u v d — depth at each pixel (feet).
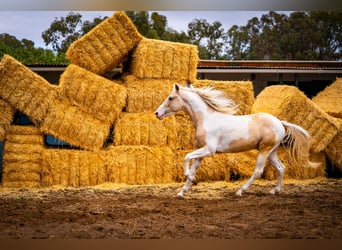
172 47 26.89
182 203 21.49
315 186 26.37
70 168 25.75
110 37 26.35
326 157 29.96
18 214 19.36
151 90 26.71
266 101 30.17
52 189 24.84
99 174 26.05
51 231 17.01
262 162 23.30
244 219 18.70
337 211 20.21
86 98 25.81
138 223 18.02
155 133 26.71
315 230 17.31
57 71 39.27
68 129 25.61
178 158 27.04
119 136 26.48
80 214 19.39
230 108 23.61
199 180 27.32
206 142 22.90
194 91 23.48
